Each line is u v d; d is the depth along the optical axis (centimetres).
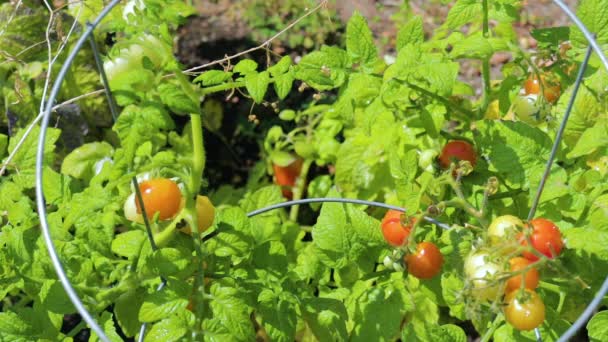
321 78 59
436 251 58
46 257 60
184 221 60
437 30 71
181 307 55
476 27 78
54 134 66
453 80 58
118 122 51
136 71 52
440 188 61
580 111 62
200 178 59
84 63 84
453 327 58
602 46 62
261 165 96
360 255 62
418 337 57
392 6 142
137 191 54
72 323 88
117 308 60
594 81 62
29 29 82
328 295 64
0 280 62
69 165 76
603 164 63
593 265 59
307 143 91
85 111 87
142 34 55
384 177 80
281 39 126
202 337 56
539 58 65
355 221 62
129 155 52
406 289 64
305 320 62
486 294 52
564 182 60
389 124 72
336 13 136
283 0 132
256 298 61
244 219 61
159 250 56
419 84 68
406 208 59
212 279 60
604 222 58
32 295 63
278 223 73
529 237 52
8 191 64
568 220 65
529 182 61
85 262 58
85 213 61
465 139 69
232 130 111
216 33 126
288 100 113
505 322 61
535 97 64
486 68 71
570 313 62
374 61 63
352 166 80
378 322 62
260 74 58
